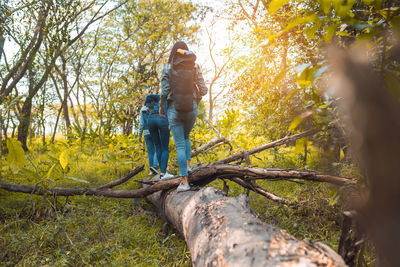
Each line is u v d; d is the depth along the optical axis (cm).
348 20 127
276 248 142
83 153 990
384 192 75
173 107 345
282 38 419
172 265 270
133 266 257
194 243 215
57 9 996
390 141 74
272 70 555
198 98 356
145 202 455
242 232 171
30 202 395
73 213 371
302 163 498
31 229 333
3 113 397
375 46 129
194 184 376
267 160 638
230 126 836
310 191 333
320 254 133
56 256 284
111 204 420
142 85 1076
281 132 617
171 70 338
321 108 152
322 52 124
